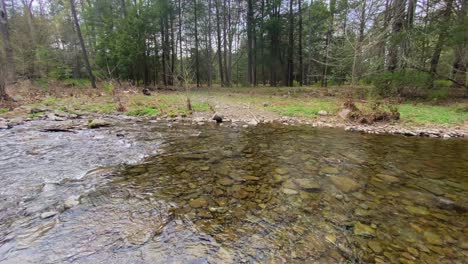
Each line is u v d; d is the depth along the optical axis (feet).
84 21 71.00
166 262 6.87
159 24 69.62
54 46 74.18
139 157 16.05
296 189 11.84
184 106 35.88
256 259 7.11
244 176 13.33
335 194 11.37
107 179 12.51
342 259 7.18
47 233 8.05
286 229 8.63
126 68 64.90
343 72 61.93
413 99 39.11
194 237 8.07
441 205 10.43
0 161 14.46
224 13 80.33
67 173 13.08
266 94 54.70
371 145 19.60
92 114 30.25
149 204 10.15
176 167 14.43
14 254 7.06
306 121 28.73
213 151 17.67
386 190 11.84
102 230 8.29
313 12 75.15
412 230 8.67
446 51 36.40
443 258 7.26
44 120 26.21
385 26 41.14
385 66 42.50
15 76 50.83
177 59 78.84
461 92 38.47
